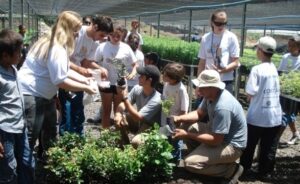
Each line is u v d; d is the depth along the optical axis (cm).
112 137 355
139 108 377
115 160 318
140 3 1009
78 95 399
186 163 339
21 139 272
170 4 954
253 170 380
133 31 706
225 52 417
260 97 350
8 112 253
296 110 378
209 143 331
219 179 345
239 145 335
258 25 1269
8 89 252
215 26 411
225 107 324
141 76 360
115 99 437
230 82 425
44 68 287
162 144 329
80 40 379
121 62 433
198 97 444
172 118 355
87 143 338
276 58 1056
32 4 1516
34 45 296
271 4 730
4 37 246
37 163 354
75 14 295
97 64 429
